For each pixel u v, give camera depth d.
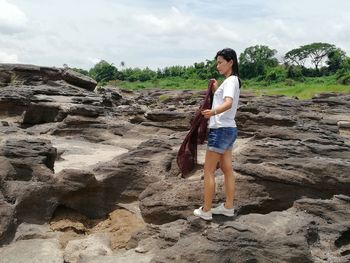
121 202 4.23
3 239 3.26
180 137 6.08
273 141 5.08
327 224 3.33
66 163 5.76
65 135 8.20
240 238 2.67
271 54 41.56
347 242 3.24
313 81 32.66
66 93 11.13
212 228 2.82
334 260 2.82
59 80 13.65
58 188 3.86
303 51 41.34
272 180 3.91
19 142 4.33
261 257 2.64
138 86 38.19
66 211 3.95
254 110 8.45
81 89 13.20
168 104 17.11
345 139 6.06
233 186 2.95
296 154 4.66
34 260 3.01
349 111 11.20
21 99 9.70
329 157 4.75
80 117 8.37
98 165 4.55
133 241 3.21
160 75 47.31
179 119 8.10
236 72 2.82
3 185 3.67
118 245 3.42
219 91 2.78
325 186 3.96
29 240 3.36
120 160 4.62
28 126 9.26
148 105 17.61
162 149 4.98
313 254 2.88
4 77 13.21
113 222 3.94
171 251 2.66
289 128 5.89
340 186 3.96
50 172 3.92
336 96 15.03
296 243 2.69
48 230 3.60
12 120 9.44
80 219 3.93
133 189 4.30
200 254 2.60
